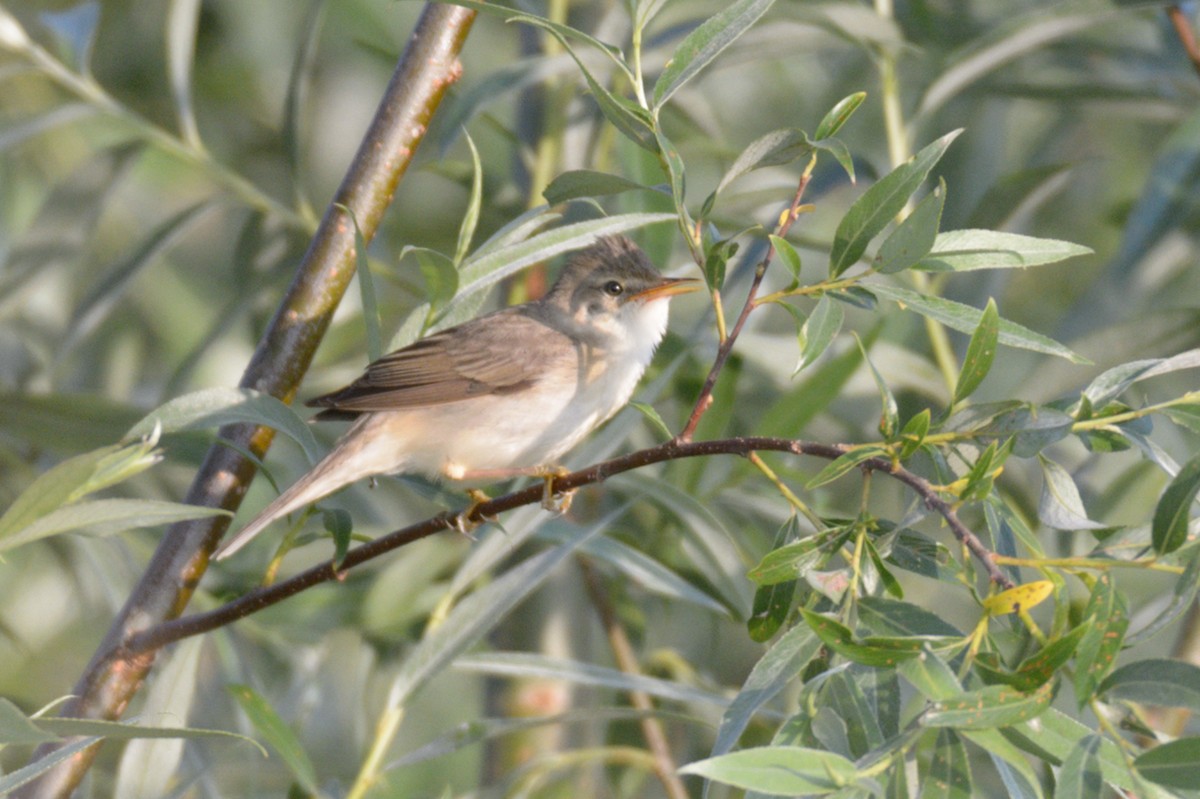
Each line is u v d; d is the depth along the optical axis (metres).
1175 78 12.66
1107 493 11.10
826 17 11.20
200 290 14.48
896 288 6.62
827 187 12.02
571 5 12.30
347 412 10.27
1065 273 14.27
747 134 14.30
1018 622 6.29
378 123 9.25
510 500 8.00
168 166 14.43
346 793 11.70
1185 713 10.52
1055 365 11.45
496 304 13.06
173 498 12.30
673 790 10.84
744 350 11.19
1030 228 14.34
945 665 5.52
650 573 9.60
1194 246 12.36
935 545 6.45
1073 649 5.39
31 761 8.23
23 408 10.77
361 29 14.60
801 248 11.75
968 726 5.36
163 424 7.79
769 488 11.59
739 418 12.27
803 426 10.58
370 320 8.19
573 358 10.27
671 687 9.03
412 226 13.93
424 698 14.10
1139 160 14.55
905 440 6.11
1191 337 11.30
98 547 10.18
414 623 11.75
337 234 9.14
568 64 10.70
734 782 5.20
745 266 11.12
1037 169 11.82
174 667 8.75
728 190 11.28
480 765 11.98
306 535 8.20
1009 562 5.86
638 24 6.84
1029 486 11.40
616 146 11.39
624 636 11.95
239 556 11.53
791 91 14.50
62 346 11.56
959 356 12.76
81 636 13.66
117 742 12.12
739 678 13.70
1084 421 6.25
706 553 10.39
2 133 11.18
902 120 12.95
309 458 8.05
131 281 11.59
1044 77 12.98
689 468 11.17
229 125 14.87
